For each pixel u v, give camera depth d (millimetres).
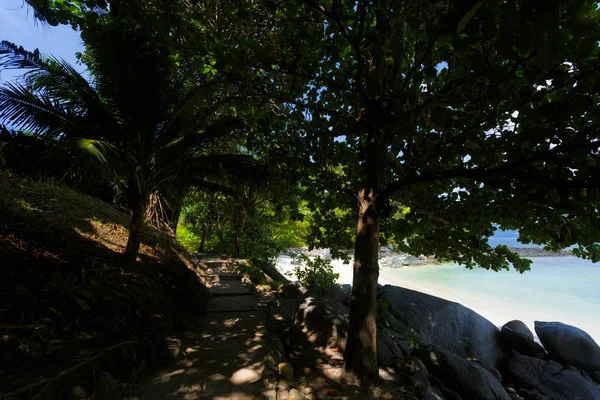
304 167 4656
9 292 2990
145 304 4395
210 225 13781
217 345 4254
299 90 4523
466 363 5070
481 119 2953
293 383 3457
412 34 3643
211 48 3801
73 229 5277
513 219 3871
